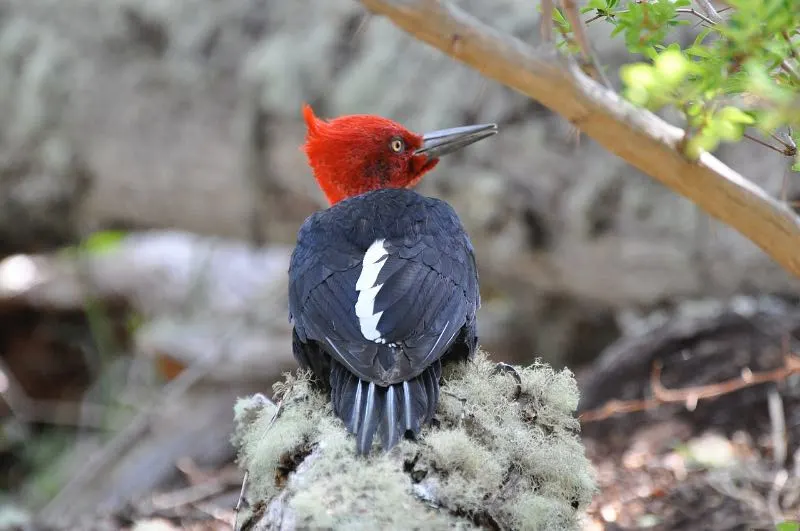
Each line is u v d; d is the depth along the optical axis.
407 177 9.20
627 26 5.98
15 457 16.61
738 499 9.39
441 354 6.41
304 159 13.11
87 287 17.77
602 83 6.05
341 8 12.88
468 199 12.20
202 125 13.45
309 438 6.21
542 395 6.67
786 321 11.52
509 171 12.02
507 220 12.14
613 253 11.93
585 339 14.00
